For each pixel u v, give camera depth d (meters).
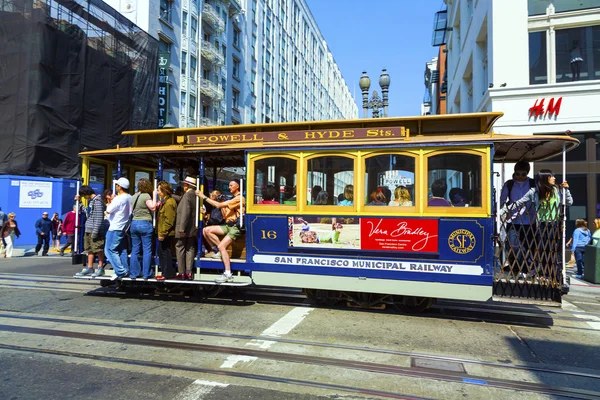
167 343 4.96
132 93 22.52
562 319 6.36
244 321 5.95
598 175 12.47
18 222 17.83
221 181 11.06
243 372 4.15
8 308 6.67
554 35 13.08
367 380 4.00
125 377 4.01
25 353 4.65
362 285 6.20
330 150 6.43
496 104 13.23
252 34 38.34
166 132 7.67
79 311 6.49
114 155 7.98
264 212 6.74
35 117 18.06
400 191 6.12
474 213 5.75
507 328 5.81
